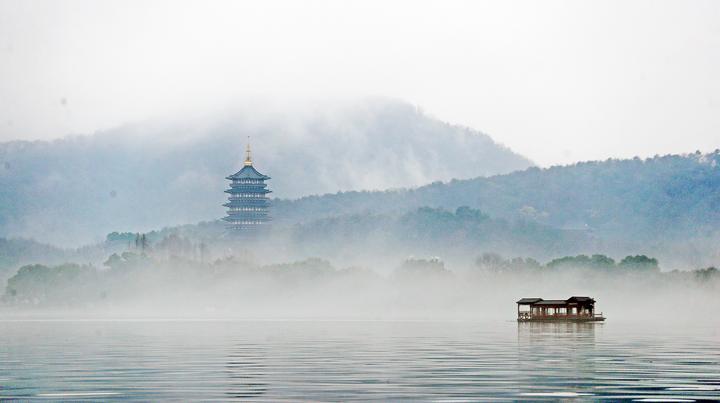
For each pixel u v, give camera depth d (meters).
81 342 180.38
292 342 179.38
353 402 94.00
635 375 115.38
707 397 96.81
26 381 110.62
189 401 94.88
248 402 93.94
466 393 99.75
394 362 132.88
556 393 99.56
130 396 98.19
